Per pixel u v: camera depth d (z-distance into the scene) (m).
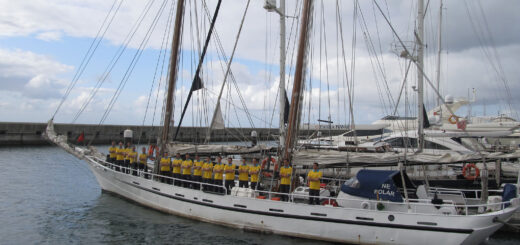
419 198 14.59
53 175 30.41
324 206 13.99
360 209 13.47
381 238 13.20
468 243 12.30
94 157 23.48
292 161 16.30
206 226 16.12
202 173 17.94
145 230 15.86
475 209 15.52
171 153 20.28
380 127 31.91
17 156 41.50
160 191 18.20
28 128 52.69
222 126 23.39
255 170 16.97
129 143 21.86
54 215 18.30
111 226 16.45
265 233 14.98
